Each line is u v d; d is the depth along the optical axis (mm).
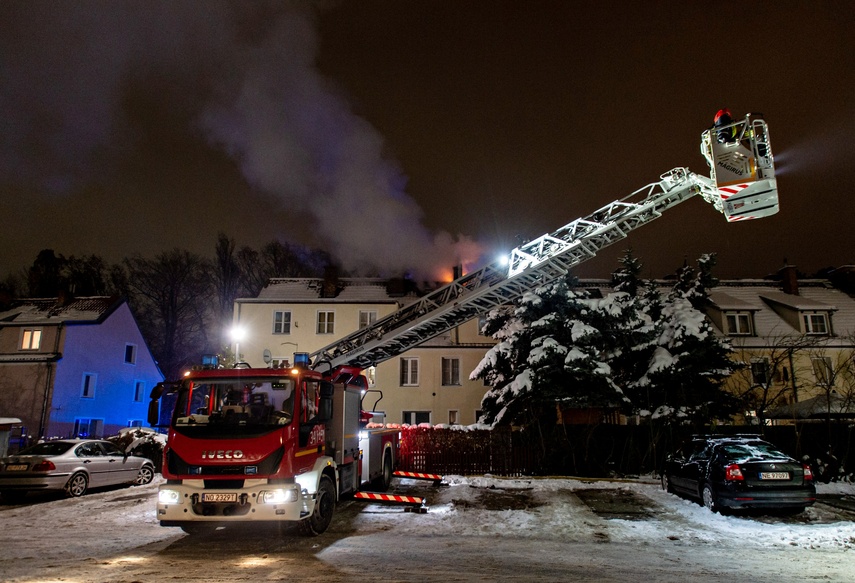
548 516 11055
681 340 20859
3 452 16719
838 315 33219
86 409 30250
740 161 11539
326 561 7359
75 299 33969
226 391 9008
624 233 13922
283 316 34844
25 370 28297
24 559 7520
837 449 18188
